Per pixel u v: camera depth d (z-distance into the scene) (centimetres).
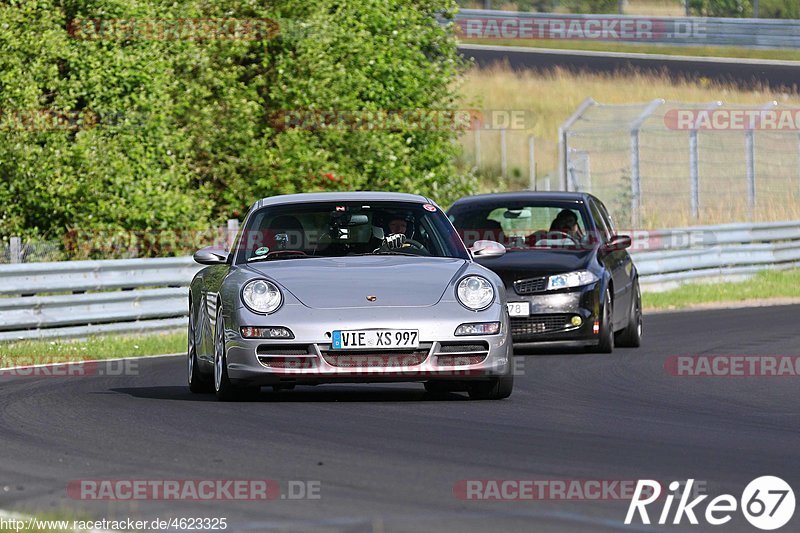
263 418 3044
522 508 2033
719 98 15388
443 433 2811
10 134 6831
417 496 2127
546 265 4888
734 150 13400
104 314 5681
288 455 2531
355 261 3462
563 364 4481
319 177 8062
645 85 15962
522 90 15612
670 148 13438
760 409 3350
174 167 7369
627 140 13725
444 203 8969
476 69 16500
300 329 3175
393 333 3167
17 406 3359
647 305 7250
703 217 10281
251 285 3297
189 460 2489
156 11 7550
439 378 3225
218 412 3161
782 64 17738
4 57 6881
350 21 8525
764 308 7050
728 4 19225
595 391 3709
